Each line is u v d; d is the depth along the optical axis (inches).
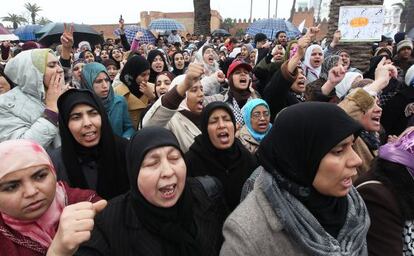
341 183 52.4
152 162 58.4
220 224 68.8
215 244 65.5
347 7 210.5
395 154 63.1
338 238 54.8
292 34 589.6
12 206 52.7
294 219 52.1
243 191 72.3
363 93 96.9
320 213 54.9
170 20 730.2
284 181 53.8
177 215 61.2
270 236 53.2
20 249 53.8
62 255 46.0
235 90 151.8
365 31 208.8
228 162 97.5
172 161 59.7
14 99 101.7
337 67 133.4
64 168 85.3
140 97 171.5
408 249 62.3
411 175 62.7
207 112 97.8
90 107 85.3
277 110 146.1
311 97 150.3
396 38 420.8
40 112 102.1
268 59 236.4
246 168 99.6
